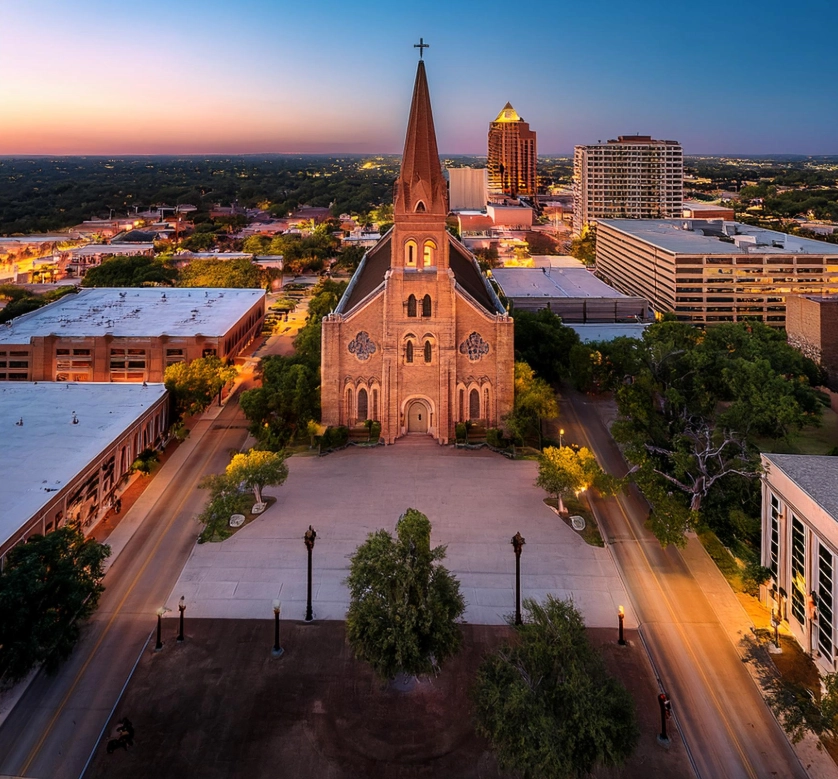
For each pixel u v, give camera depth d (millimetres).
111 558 47625
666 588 44281
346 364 68875
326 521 52812
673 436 63906
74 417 61125
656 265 138125
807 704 30828
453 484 59531
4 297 133875
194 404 73438
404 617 31062
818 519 35031
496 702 26594
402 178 65188
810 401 68750
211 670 36250
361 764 30000
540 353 90062
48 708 33375
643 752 30938
